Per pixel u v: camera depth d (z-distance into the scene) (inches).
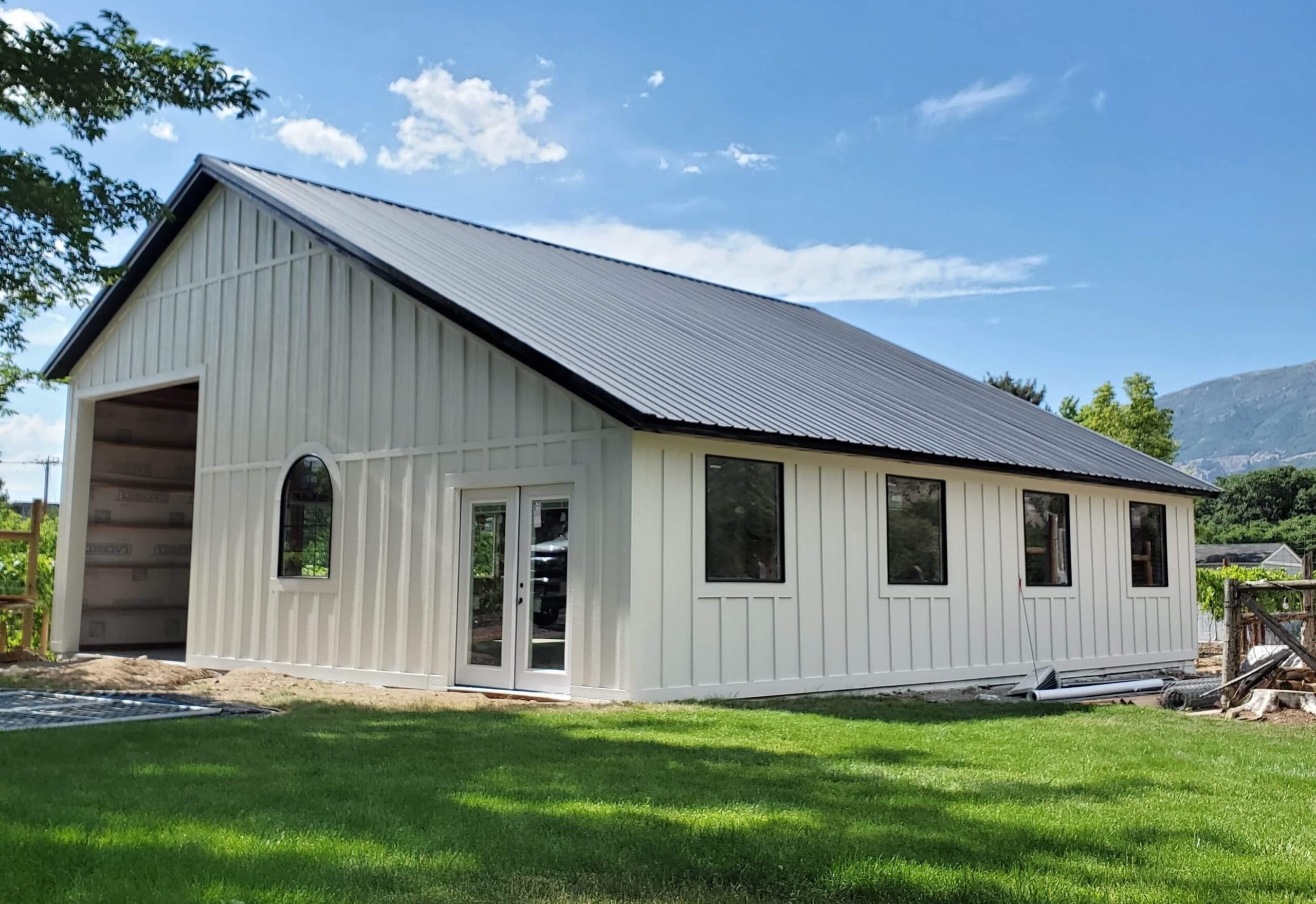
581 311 548.1
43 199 459.5
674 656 432.1
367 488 528.7
